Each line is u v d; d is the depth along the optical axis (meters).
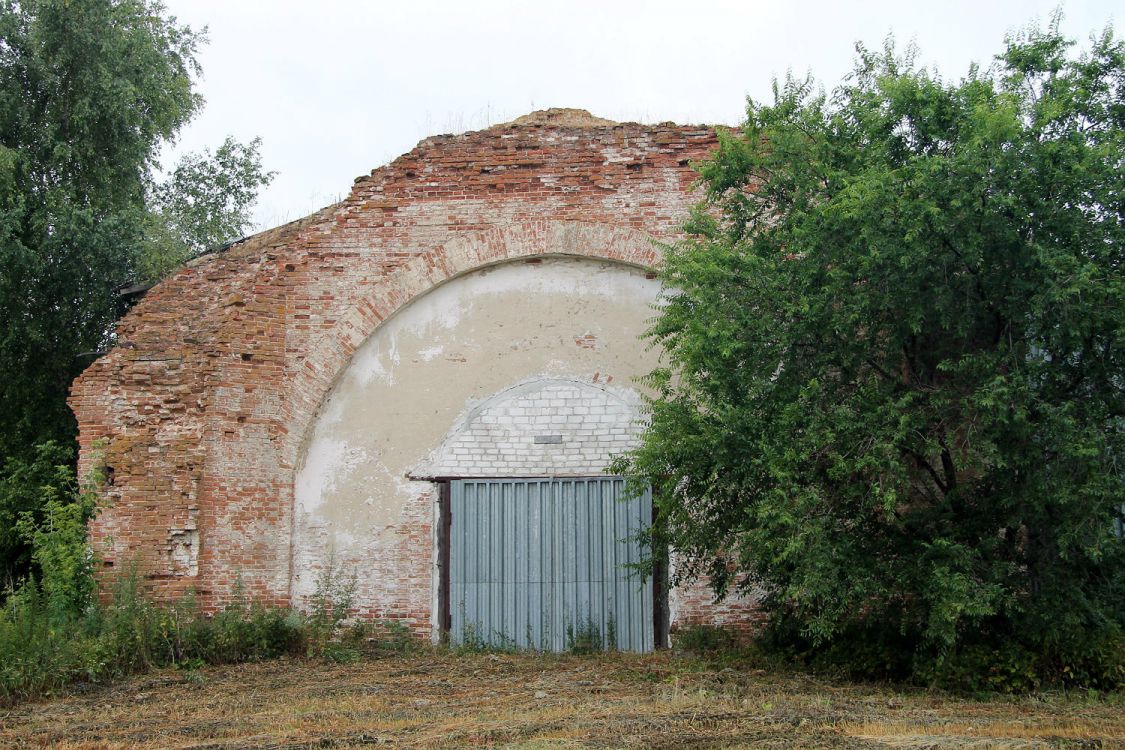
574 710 10.02
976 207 10.70
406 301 15.13
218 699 11.02
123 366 14.79
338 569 14.62
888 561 11.29
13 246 20.12
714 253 12.02
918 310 11.09
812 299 11.50
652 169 15.35
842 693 10.96
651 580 14.51
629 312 15.12
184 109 25.98
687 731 8.96
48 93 23.28
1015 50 11.65
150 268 21.67
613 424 14.83
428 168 15.49
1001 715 9.77
